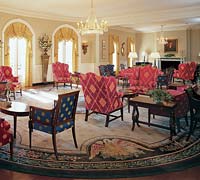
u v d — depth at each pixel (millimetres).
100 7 8469
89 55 11719
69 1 7551
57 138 4020
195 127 4102
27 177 2793
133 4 7961
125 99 7168
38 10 9117
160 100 4152
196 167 3045
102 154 3420
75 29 10992
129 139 4012
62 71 9320
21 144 3738
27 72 9719
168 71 9266
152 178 2773
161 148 3645
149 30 14977
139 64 12859
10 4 8047
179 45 14250
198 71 10125
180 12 8844
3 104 4176
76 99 3590
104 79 4500
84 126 4703
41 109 3367
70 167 3037
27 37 9492
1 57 8766
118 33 13742
